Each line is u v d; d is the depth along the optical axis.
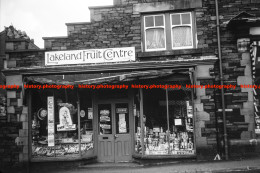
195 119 10.37
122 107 11.34
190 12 10.94
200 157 10.24
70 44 11.02
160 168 9.50
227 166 8.96
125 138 11.17
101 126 11.34
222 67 10.52
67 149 10.97
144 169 9.59
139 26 10.90
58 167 10.73
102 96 11.41
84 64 10.90
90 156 11.06
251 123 10.30
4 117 10.84
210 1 10.77
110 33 10.96
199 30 10.70
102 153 11.23
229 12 10.73
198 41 10.66
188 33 10.92
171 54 10.63
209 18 10.72
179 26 10.93
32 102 11.10
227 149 10.16
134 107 11.16
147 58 10.79
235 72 10.51
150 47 10.97
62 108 11.10
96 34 10.99
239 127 10.31
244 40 10.47
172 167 9.47
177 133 10.60
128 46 10.88
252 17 10.13
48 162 10.77
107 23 11.01
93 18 11.05
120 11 11.02
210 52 10.60
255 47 10.48
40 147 10.98
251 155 10.20
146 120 10.77
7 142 10.75
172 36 10.93
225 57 10.58
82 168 10.45
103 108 11.40
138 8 10.95
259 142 10.20
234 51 10.58
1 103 10.92
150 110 10.77
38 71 10.84
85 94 11.38
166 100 10.70
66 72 10.84
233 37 10.64
